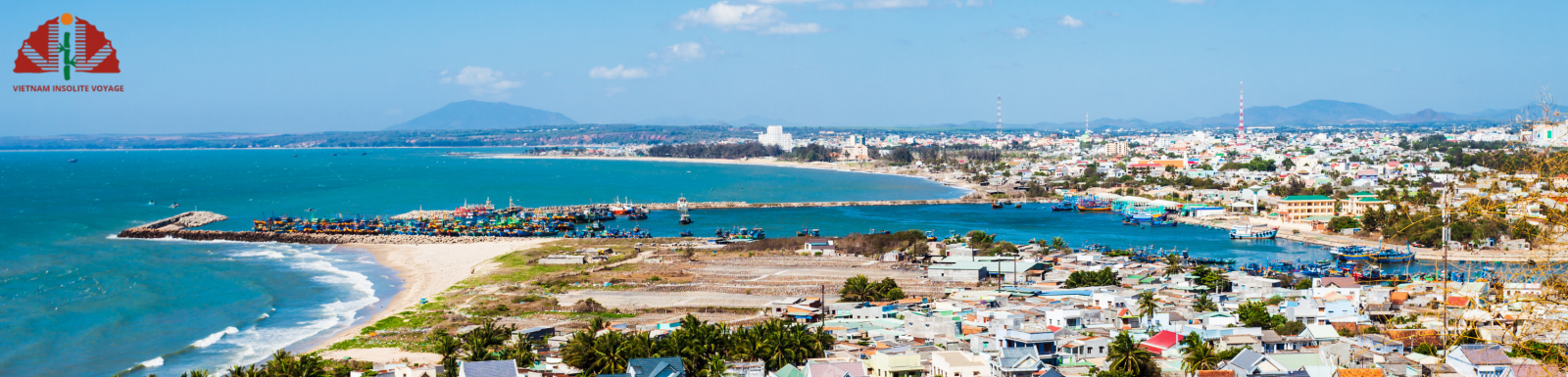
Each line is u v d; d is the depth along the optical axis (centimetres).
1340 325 15600
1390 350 12781
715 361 13312
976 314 16688
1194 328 14788
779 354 13750
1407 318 15688
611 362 13600
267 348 18150
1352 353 12538
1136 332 14900
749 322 19088
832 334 16250
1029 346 13212
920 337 15575
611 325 18938
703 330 15050
